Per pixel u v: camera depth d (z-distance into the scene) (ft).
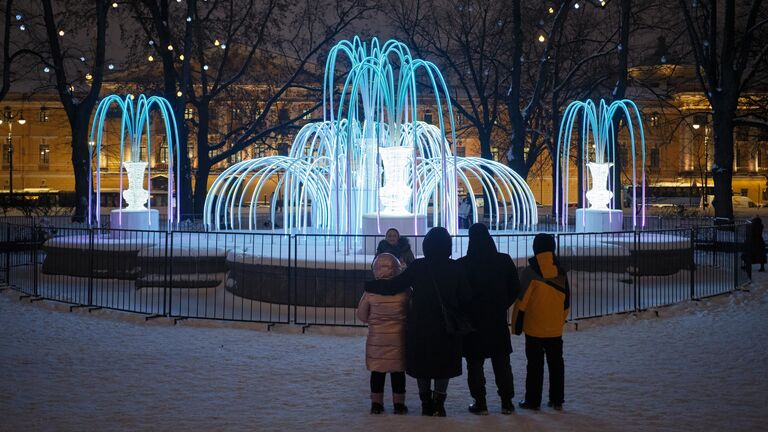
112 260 59.52
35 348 36.91
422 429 23.67
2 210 175.52
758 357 35.47
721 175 106.83
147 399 27.61
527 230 81.66
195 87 184.55
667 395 28.45
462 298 25.32
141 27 129.80
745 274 66.74
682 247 63.93
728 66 106.63
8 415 25.20
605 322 45.29
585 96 128.67
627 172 235.61
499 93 142.10
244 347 37.63
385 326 25.80
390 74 54.75
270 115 152.87
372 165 61.00
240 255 51.44
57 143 255.09
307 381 30.76
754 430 23.76
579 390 29.43
